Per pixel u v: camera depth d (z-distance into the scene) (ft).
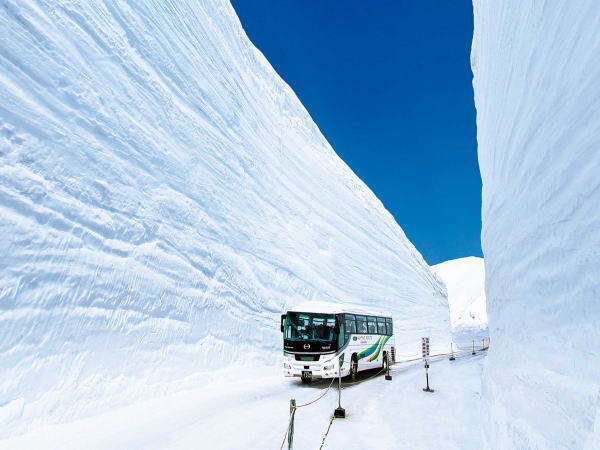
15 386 22.70
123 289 34.37
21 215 27.58
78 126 36.60
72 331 27.94
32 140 30.71
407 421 23.61
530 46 16.39
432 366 56.59
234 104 80.07
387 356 49.34
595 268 7.77
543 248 11.75
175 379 35.19
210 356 41.63
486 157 29.63
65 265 29.55
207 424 23.07
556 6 13.34
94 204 35.06
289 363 38.04
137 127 46.29
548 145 12.30
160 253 41.45
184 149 55.36
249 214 67.41
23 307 25.30
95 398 26.81
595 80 9.20
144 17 57.16
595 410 6.68
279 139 100.27
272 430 21.83
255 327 52.19
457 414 24.72
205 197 55.67
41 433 21.44
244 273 56.70
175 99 58.39
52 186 31.09
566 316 9.16
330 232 98.73
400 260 130.00
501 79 22.95
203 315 43.83
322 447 18.88
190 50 69.21
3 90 29.89
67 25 40.40
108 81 43.91
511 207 17.79
